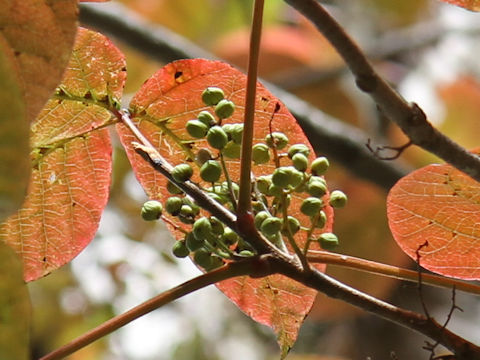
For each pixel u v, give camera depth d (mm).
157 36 1406
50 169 778
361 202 1346
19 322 687
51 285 1550
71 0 708
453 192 767
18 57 708
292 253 777
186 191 741
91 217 783
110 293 1558
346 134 1301
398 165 1307
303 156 743
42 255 782
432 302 1377
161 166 751
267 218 735
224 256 740
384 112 705
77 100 771
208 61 772
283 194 736
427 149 711
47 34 708
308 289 779
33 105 709
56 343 1558
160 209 749
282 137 751
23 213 778
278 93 1324
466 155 712
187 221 747
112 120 774
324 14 695
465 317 1399
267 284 781
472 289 747
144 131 781
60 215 781
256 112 775
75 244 784
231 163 778
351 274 1257
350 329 1496
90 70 770
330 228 776
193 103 778
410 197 771
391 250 1334
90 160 780
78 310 1554
